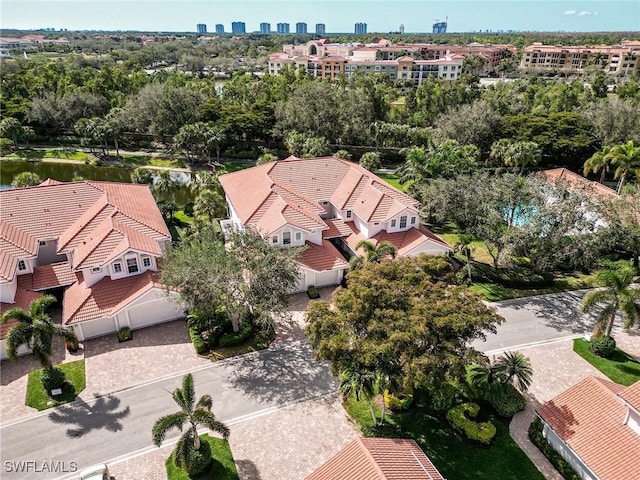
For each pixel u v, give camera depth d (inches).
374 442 960.3
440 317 1003.9
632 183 2620.6
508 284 1761.8
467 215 1814.7
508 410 1160.2
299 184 2100.1
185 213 2361.0
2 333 1362.0
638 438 956.6
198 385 1288.1
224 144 3491.6
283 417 1189.1
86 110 3934.5
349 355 1017.5
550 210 1609.3
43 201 1793.8
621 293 1331.2
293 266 1441.9
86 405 1215.6
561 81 6274.6
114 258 1492.4
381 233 1883.6
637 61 7440.9
